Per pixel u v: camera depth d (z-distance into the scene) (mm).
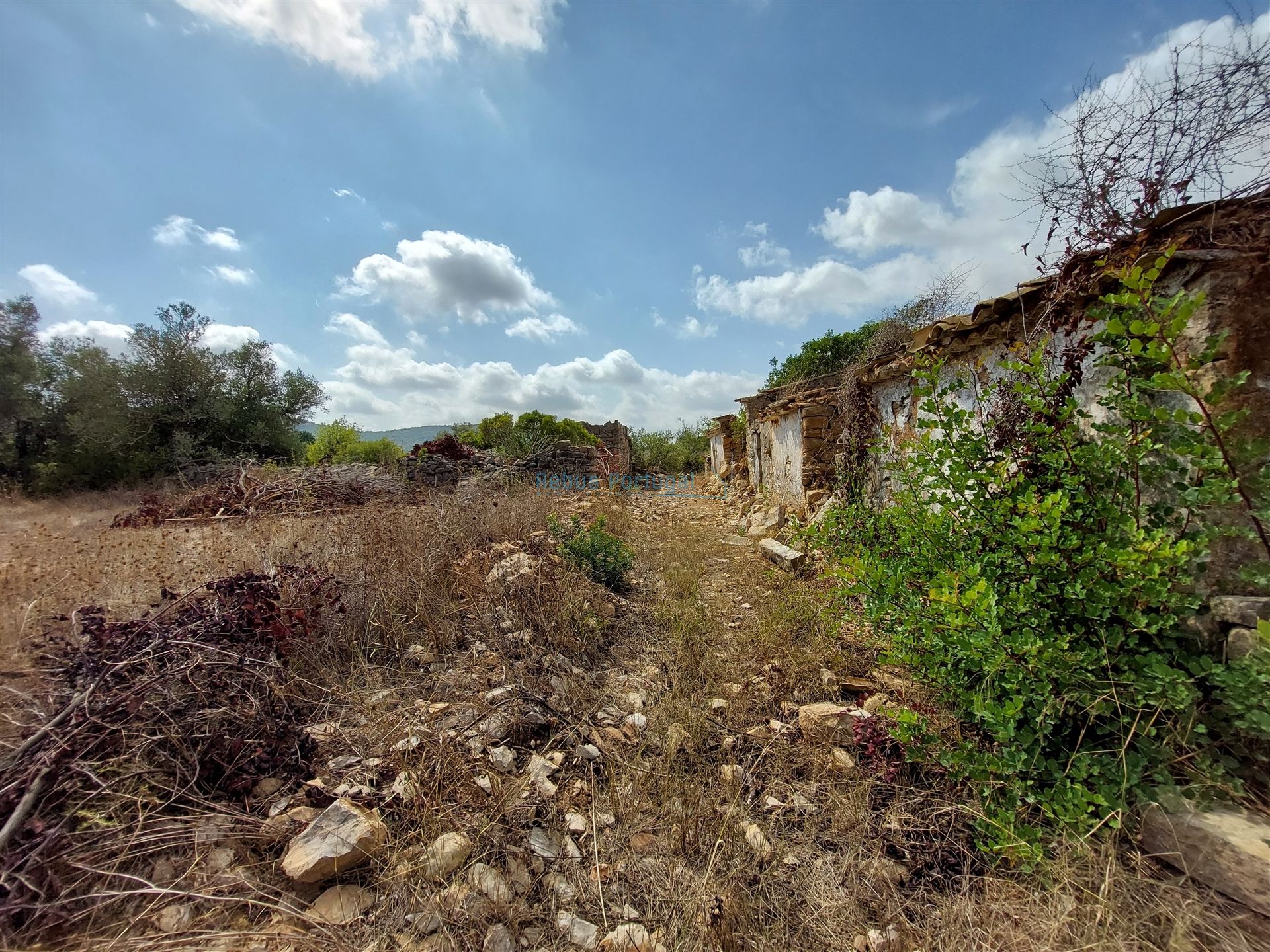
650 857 1915
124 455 13820
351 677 2844
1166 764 1775
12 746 1871
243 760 2084
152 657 2209
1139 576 1844
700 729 2646
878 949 1563
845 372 6797
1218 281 2021
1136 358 2135
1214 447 1793
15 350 14055
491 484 8617
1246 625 1845
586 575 4730
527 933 1618
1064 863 1655
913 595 2477
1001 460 2463
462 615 3711
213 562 4191
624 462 20562
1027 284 2930
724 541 7254
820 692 3016
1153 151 2361
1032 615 2035
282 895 1610
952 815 1979
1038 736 1919
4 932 1389
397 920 1577
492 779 2176
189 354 15047
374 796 2012
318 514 7992
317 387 18531
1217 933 1434
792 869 1879
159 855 1706
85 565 4148
